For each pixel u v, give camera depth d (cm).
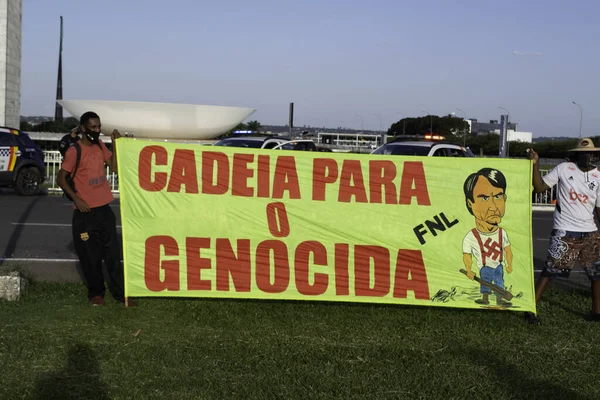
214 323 621
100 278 672
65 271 853
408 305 713
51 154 2273
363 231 684
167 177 678
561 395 480
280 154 684
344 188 685
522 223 681
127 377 488
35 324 601
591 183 670
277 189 684
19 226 1263
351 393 471
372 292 685
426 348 573
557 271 687
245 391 467
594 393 489
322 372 507
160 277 678
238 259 683
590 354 575
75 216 658
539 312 704
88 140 662
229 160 682
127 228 676
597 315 680
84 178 655
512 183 682
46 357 521
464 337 606
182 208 679
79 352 534
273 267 684
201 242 680
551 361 552
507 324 653
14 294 681
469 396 473
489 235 681
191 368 508
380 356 548
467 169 684
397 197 686
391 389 481
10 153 1830
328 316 657
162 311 653
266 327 614
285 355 542
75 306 663
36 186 1888
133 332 589
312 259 685
